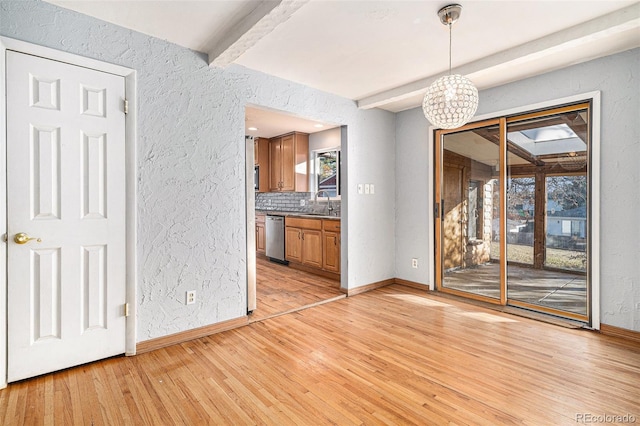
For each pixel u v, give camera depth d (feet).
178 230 8.35
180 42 8.17
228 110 9.21
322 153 18.76
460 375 6.80
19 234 6.33
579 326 9.26
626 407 5.69
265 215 19.27
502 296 11.23
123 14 6.96
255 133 19.16
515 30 7.55
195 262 8.65
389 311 10.82
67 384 6.40
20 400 5.87
